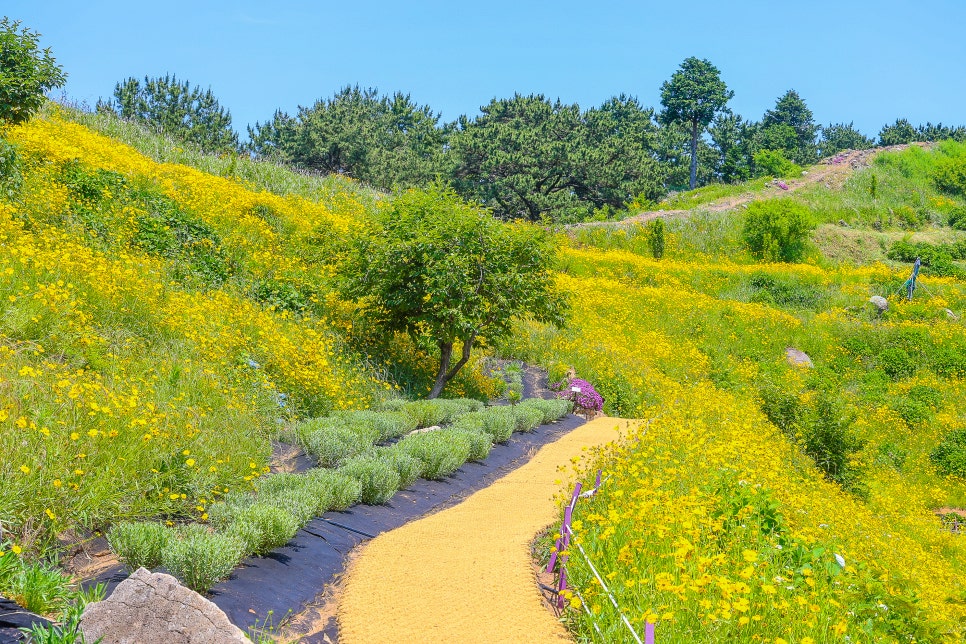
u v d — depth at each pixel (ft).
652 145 286.66
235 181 92.38
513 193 198.70
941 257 165.99
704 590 18.94
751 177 328.08
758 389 77.15
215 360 38.32
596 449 33.09
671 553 20.52
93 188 56.95
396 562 23.35
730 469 28.99
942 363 107.04
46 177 55.88
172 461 24.89
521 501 32.14
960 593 30.45
